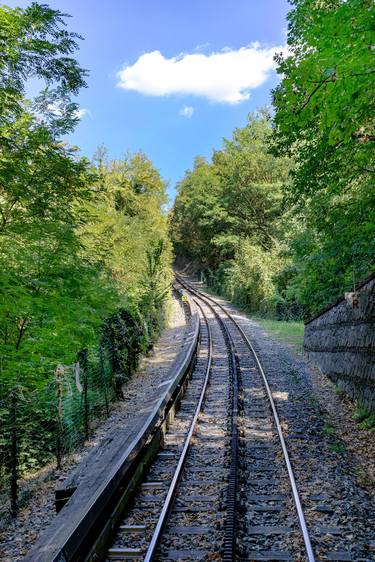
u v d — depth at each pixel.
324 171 10.38
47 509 6.65
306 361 17.06
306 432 9.20
